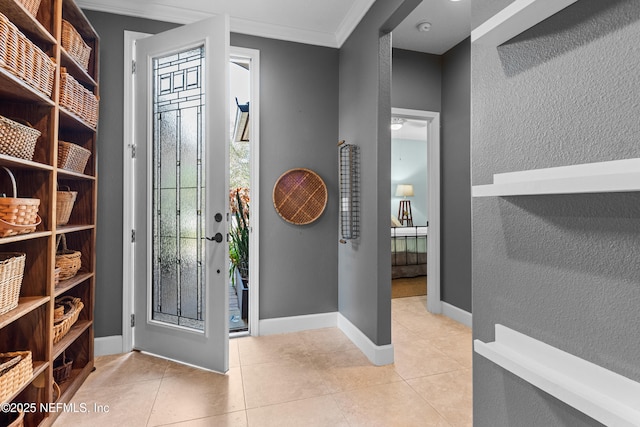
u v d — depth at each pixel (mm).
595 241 739
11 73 1298
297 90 2930
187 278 2350
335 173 3039
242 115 3477
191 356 2277
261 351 2506
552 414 826
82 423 1654
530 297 898
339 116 3029
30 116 1627
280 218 2898
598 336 730
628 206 676
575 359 770
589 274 750
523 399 912
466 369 2229
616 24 695
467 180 3111
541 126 863
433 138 3449
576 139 775
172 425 1646
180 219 2381
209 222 2229
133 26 2523
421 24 2873
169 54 2402
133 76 2510
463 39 3133
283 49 2893
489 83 1034
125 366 2256
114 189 2465
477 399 1091
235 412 1750
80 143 2219
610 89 706
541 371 791
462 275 3182
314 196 2941
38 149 1635
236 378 2102
